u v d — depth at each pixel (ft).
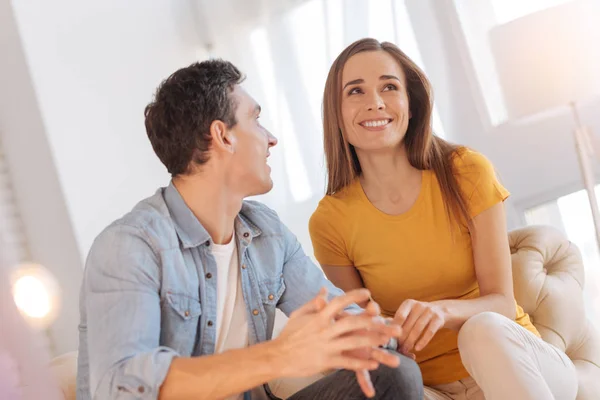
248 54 10.43
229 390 4.11
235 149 5.10
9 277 4.53
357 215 6.51
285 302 5.70
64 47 8.20
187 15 10.02
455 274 6.29
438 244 6.27
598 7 8.39
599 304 10.03
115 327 4.37
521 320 6.33
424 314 5.25
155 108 5.12
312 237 6.79
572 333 7.23
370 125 6.28
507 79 8.74
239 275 5.32
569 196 10.32
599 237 7.80
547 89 8.53
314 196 10.66
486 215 6.18
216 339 5.09
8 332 4.09
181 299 4.86
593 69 8.40
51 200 7.92
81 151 8.15
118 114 8.70
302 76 10.74
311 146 10.68
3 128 8.00
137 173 8.81
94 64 8.50
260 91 10.44
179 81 5.07
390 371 4.65
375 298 6.57
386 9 10.87
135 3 9.23
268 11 10.66
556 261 7.64
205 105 4.99
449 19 10.74
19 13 7.77
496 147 10.68
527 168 10.52
